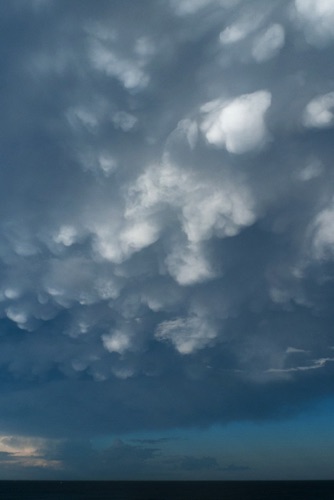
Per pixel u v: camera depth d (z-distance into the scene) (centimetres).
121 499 13675
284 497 14250
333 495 15112
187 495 15462
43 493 17088
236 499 13412
